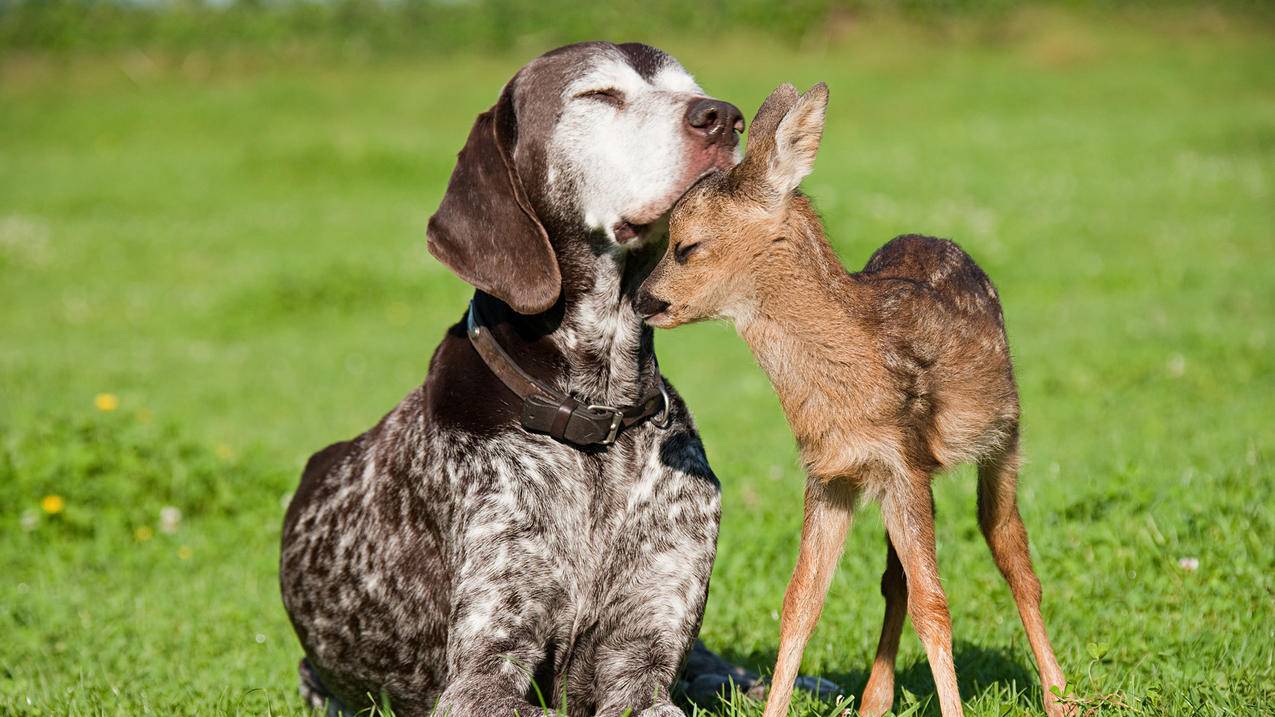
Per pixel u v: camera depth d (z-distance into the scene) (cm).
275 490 1462
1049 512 1087
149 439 1466
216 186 3944
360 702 875
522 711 696
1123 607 938
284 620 1100
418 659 812
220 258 3123
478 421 769
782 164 693
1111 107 4603
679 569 774
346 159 4069
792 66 5222
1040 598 760
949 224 2889
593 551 766
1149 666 826
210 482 1436
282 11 5706
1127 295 2456
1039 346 2002
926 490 695
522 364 776
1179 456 1300
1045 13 5625
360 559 830
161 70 5444
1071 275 2575
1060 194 3294
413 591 801
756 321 707
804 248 695
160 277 2997
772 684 709
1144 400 1709
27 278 3002
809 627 714
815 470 708
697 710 742
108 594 1201
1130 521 1047
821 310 691
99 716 815
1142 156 3759
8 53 5472
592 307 780
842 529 728
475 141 798
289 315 2667
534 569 747
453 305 2730
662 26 5534
